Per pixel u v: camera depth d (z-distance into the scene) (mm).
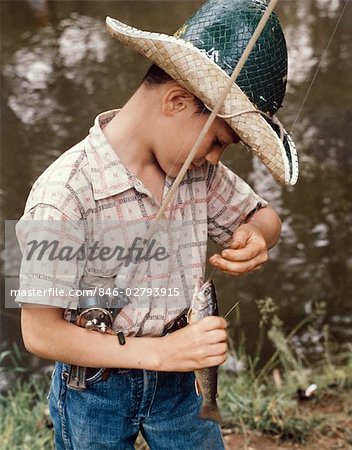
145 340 2062
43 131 5934
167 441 2332
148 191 2084
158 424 2301
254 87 1980
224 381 3729
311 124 5723
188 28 2031
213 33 1984
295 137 5621
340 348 4168
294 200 5125
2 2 7762
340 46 6559
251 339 4223
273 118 2068
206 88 1911
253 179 5281
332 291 4492
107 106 6223
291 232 4898
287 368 3926
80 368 2168
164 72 2006
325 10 7020
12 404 3572
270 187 5223
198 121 1997
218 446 2416
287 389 3781
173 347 2012
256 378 3895
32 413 3510
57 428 2324
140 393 2219
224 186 2342
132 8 7645
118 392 2203
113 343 2059
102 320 2078
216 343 1984
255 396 3664
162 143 2049
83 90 6422
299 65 6371
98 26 7422
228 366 3967
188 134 2014
